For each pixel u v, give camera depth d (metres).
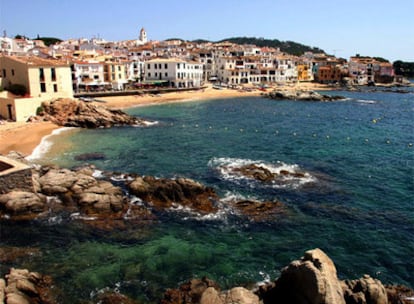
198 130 68.81
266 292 20.19
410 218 30.75
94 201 30.62
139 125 73.06
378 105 115.75
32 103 68.31
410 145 57.31
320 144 57.38
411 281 22.66
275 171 42.31
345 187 37.59
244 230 28.38
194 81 152.12
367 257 25.06
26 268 22.88
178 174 41.19
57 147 52.25
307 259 19.62
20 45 144.50
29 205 29.53
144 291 21.08
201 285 20.98
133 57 160.75
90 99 101.12
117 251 25.08
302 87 177.75
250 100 126.56
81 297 20.38
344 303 17.36
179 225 28.91
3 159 34.25
